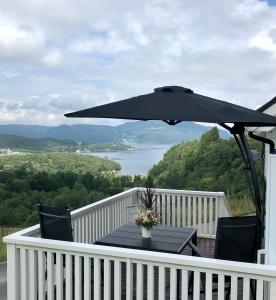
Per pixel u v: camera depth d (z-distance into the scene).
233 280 2.68
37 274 3.33
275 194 2.95
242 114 3.12
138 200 6.83
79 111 3.50
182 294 2.83
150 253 2.91
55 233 3.82
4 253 5.95
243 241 3.57
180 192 6.86
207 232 6.78
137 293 2.97
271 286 2.59
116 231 4.66
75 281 3.15
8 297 3.37
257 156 7.07
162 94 3.55
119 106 3.39
